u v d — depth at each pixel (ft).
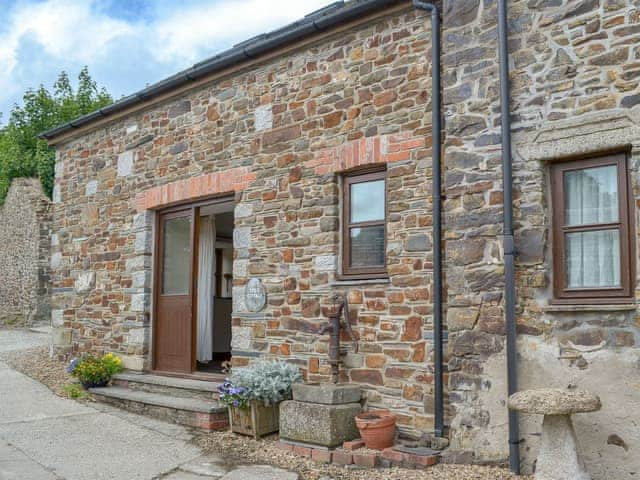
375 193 19.51
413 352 17.65
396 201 18.40
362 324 18.84
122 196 27.91
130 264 27.12
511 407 13.41
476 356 15.81
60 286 31.27
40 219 51.21
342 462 16.75
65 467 16.71
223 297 34.71
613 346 14.05
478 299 15.88
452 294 16.33
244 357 22.00
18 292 53.52
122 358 27.02
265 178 22.02
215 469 16.61
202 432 20.16
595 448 14.10
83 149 30.58
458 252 16.33
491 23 16.34
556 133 15.11
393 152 18.61
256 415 19.11
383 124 18.99
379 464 16.44
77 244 30.40
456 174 16.56
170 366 25.72
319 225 20.29
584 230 15.07
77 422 21.26
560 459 13.38
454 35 16.98
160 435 19.86
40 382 27.20
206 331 27.94
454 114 16.76
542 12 15.53
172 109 25.79
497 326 15.52
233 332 22.47
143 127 27.09
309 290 20.35
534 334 15.07
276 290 21.30
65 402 23.99
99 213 29.17
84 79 73.46
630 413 13.74
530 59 15.62
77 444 18.79
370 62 19.51
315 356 20.01
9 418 21.49
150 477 16.05
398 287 18.13
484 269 15.87
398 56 18.86
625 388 13.83
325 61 20.68
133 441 19.19
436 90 17.54
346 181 20.16
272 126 22.02
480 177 16.15
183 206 25.70
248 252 22.24
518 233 15.46
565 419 13.52
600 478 13.99
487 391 15.57
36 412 22.39
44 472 16.26
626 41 14.37
